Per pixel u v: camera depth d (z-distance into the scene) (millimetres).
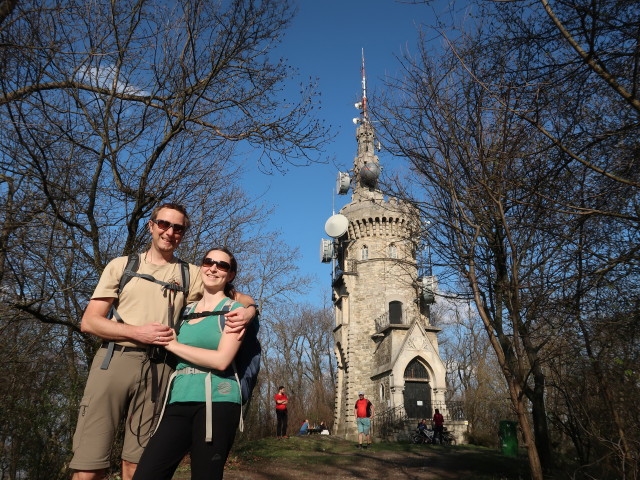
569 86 6523
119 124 10109
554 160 7262
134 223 10383
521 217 8086
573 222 6977
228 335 3543
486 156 7992
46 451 9406
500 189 7590
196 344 3627
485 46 7406
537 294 7957
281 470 14211
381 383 35812
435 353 34875
